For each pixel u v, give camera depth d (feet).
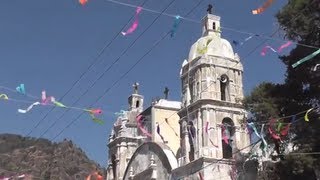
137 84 249.96
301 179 133.08
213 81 174.29
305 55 134.62
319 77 136.05
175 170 176.55
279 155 136.98
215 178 161.27
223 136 168.25
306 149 129.70
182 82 184.85
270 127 134.31
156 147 193.88
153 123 216.13
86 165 579.89
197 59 177.88
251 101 145.48
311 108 127.34
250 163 162.30
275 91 145.07
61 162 572.92
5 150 590.55
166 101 224.53
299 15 132.05
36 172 548.31
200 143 167.22
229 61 179.52
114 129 242.58
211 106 170.30
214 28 185.98
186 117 177.47
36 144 606.96
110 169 237.66
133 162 212.64
